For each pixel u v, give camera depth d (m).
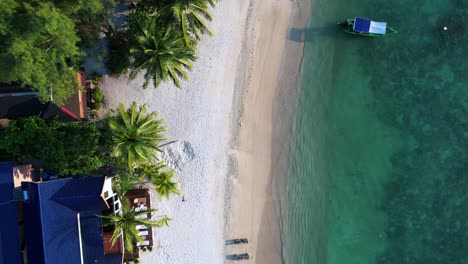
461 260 32.66
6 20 20.12
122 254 28.39
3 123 27.38
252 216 31.62
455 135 32.75
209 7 30.23
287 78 31.62
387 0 32.06
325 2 31.70
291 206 32.03
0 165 26.69
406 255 32.81
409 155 32.72
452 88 32.53
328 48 31.86
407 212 32.62
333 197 32.47
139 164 27.73
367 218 32.69
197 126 30.62
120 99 29.97
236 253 31.47
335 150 32.34
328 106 32.12
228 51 30.67
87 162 27.38
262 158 31.58
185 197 30.77
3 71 21.27
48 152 25.84
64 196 26.28
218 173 31.06
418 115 32.59
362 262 32.69
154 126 26.48
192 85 30.44
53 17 20.28
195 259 31.09
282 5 31.25
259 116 31.41
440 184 32.78
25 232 26.36
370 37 31.95
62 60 22.62
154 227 30.61
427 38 32.25
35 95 26.72
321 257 32.47
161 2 25.50
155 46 23.88
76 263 26.92
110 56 28.91
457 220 32.75
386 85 32.38
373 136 32.56
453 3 32.22
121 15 29.41
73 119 28.02
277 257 31.95
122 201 28.81
